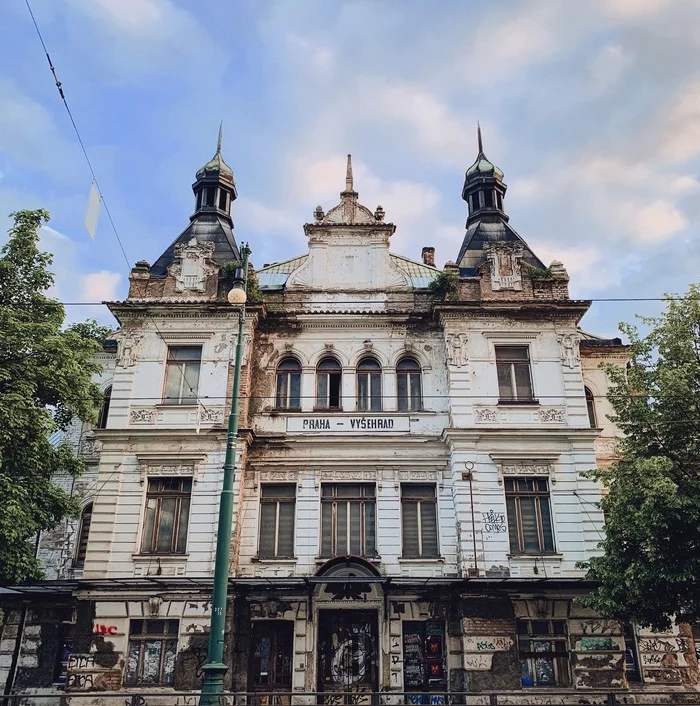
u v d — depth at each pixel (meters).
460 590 20.14
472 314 24.05
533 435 22.33
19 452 17.08
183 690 19.34
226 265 24.89
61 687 21.38
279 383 24.33
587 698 19.36
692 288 19.45
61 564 23.52
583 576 20.80
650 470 17.05
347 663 20.62
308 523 22.08
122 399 23.08
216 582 14.38
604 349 26.20
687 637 21.19
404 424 23.31
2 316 17.61
